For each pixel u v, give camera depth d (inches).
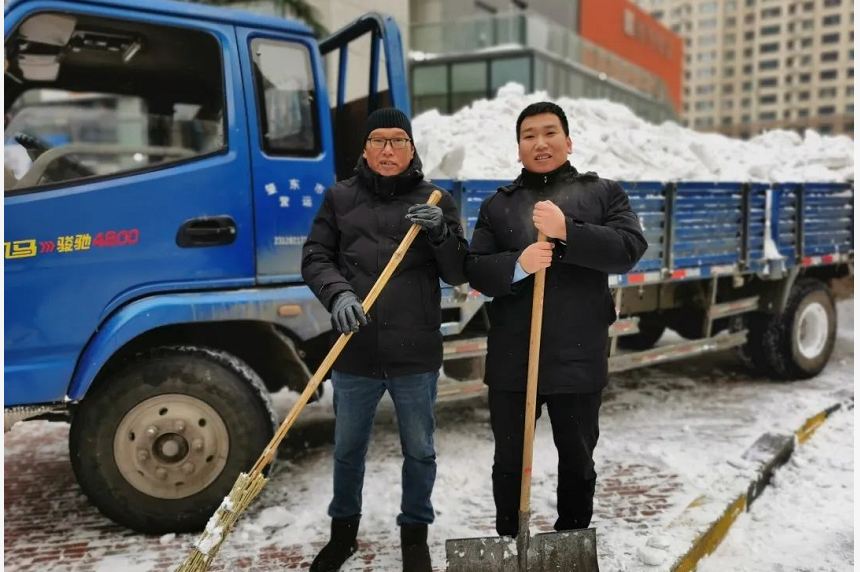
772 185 195.0
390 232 96.4
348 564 105.2
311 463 151.7
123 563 109.3
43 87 158.1
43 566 108.7
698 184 174.1
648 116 944.9
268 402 121.2
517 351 94.9
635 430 166.9
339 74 161.5
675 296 193.9
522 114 94.7
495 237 98.0
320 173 128.6
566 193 93.6
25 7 109.5
